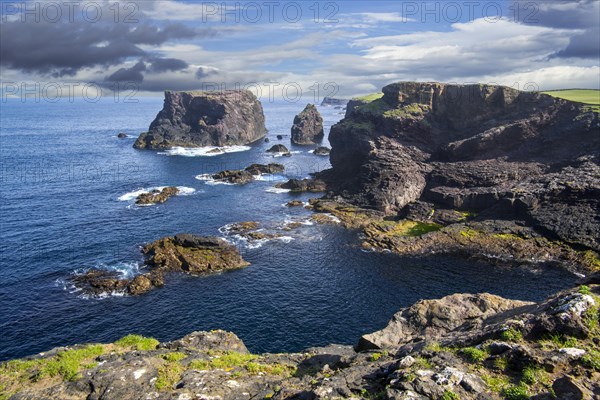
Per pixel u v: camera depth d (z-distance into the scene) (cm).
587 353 1678
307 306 5550
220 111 19788
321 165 15688
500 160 10144
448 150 10831
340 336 4900
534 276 6475
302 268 6731
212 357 2588
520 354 1722
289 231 8400
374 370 1984
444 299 3034
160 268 6556
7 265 6512
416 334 2750
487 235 7794
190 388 2055
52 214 8975
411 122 11619
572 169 8700
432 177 10338
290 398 1861
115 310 5378
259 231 8325
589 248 7031
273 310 5441
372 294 5894
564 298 2038
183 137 19175
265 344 4712
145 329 4984
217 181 12575
